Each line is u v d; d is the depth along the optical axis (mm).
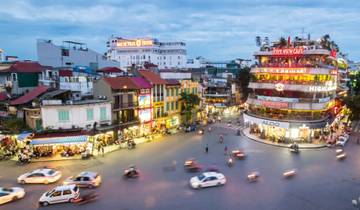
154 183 30641
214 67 131500
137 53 138625
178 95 61750
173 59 141125
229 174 33500
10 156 39312
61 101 41500
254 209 24719
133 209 24734
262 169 35250
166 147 45438
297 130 49938
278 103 51219
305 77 50094
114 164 36750
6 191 26484
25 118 43125
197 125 64625
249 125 60438
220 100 83688
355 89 93938
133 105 49875
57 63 78250
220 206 25250
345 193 28094
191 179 30359
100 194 27781
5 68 57719
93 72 62875
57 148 40469
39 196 27391
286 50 52312
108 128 44531
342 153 42375
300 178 32156
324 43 57438
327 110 55969
